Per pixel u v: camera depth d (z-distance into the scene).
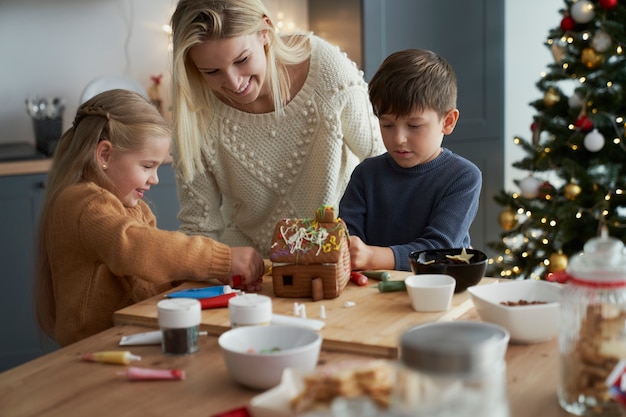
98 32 3.71
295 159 1.89
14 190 3.13
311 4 4.02
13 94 3.62
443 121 1.79
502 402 0.71
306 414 0.79
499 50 4.02
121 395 1.02
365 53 3.69
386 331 1.19
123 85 3.64
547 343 1.17
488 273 3.45
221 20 1.61
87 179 1.60
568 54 3.20
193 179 1.92
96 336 1.28
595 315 0.92
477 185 1.77
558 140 3.21
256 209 1.95
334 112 1.86
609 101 3.03
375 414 0.74
